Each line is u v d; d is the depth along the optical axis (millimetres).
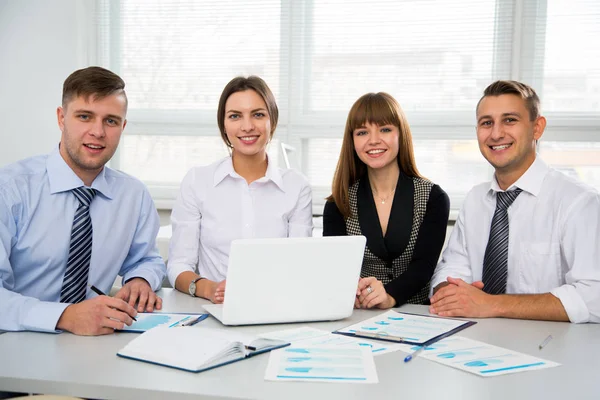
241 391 988
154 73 3824
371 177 2137
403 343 1292
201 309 1637
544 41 3330
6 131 3828
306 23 3635
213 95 3773
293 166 3633
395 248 2041
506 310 1537
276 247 1418
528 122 1856
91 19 3830
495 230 1897
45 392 1039
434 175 3557
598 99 3311
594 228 1695
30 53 3768
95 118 1664
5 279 1577
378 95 2033
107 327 1338
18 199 1661
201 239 2146
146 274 1842
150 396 995
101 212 1818
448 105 3477
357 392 989
